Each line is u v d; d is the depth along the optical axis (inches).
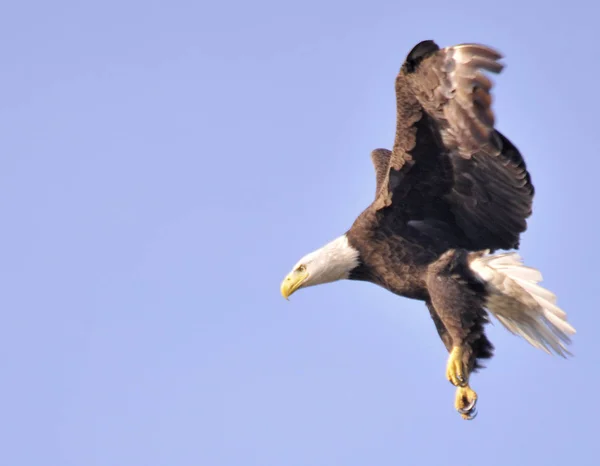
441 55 666.2
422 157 699.4
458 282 703.1
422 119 687.1
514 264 697.0
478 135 668.1
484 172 698.8
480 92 662.5
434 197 709.9
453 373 703.7
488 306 701.9
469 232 714.8
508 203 704.4
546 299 690.8
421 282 714.2
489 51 658.8
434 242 714.8
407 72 674.2
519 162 692.1
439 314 705.0
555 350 693.9
